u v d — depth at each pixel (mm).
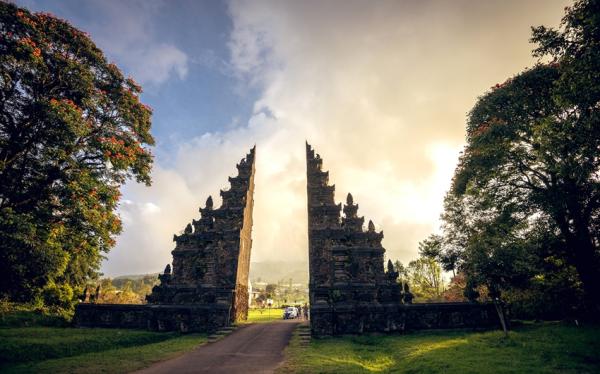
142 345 20828
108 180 18719
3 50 14500
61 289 23922
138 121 20656
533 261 22125
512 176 23297
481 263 20578
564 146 15070
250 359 15477
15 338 17578
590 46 11617
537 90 20547
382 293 23984
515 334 17281
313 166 31328
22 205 15656
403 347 17188
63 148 15773
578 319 20031
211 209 31047
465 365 11375
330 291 23672
